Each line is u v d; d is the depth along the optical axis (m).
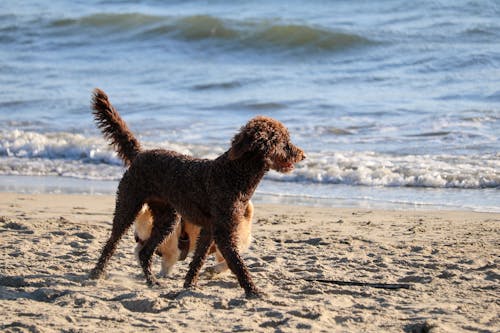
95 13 36.34
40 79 29.14
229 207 7.49
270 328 6.52
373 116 21.48
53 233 11.03
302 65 29.38
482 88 24.06
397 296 7.68
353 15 34.22
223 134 20.34
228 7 38.31
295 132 20.14
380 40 30.19
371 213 13.08
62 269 8.91
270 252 10.01
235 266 7.55
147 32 33.91
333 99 23.84
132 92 26.38
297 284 8.23
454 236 10.91
